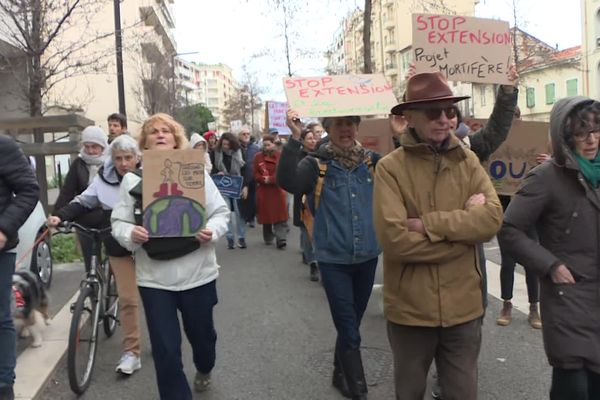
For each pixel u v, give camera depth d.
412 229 2.81
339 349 3.84
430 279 2.85
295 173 3.90
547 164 2.98
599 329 2.82
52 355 4.87
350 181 3.90
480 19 4.41
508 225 3.00
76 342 4.20
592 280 2.85
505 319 5.54
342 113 3.86
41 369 4.60
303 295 6.96
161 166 3.59
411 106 2.87
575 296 2.85
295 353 5.03
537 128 5.49
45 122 9.02
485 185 2.90
